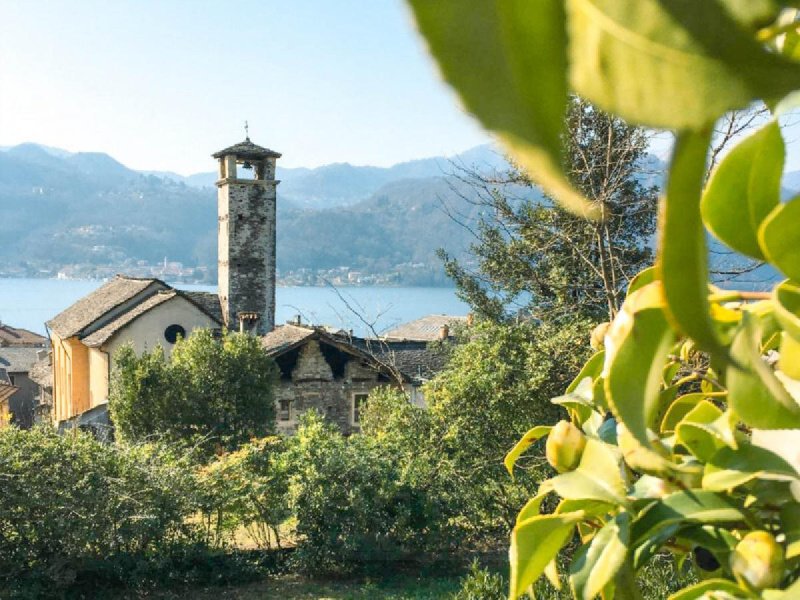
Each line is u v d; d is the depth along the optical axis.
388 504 13.59
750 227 0.59
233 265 37.47
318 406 25.88
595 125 9.00
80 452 13.48
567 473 0.87
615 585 0.83
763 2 0.20
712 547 0.82
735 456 0.79
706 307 0.32
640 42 0.19
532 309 15.07
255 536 15.60
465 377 12.62
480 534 14.02
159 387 20.02
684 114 0.19
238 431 20.66
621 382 0.55
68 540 12.63
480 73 0.18
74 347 34.25
